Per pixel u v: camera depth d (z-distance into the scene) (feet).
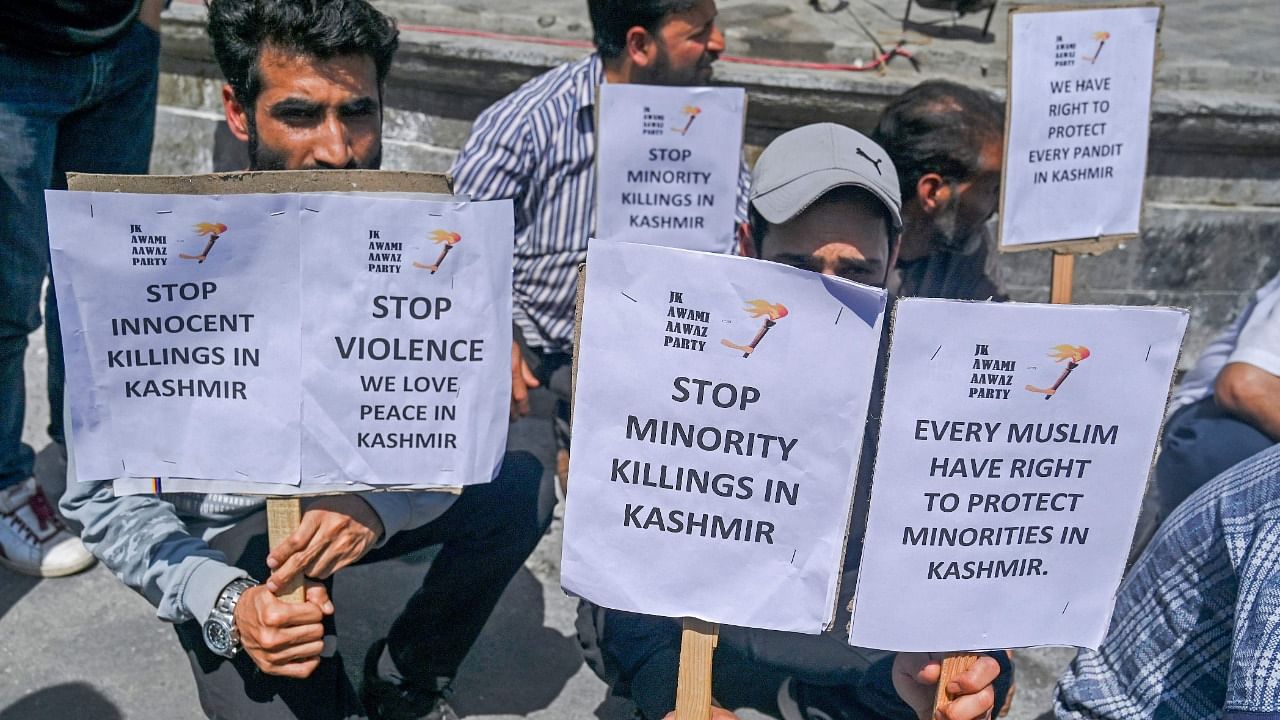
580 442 5.14
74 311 5.28
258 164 6.78
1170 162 12.63
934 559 5.20
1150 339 4.98
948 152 8.29
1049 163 8.69
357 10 6.50
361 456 5.70
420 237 5.42
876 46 13.01
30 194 8.58
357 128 6.79
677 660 6.45
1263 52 14.32
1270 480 5.05
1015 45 8.43
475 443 5.78
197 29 12.66
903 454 5.02
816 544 5.17
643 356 4.99
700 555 5.24
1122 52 8.63
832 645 6.90
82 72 8.64
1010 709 8.49
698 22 9.75
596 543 5.28
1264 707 4.52
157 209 5.20
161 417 5.53
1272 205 12.97
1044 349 4.92
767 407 4.99
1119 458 5.16
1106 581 5.37
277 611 5.78
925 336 4.85
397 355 5.57
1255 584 4.72
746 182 10.18
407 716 7.65
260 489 5.66
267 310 5.42
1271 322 8.52
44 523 9.25
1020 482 5.14
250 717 6.35
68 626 8.73
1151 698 5.60
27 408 11.03
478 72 12.15
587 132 9.78
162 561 6.25
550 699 8.32
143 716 7.96
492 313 5.61
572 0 14.53
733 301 4.87
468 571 7.20
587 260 4.89
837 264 6.57
